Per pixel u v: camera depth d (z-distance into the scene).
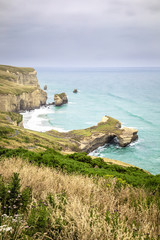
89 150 81.88
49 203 5.59
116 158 75.00
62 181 8.79
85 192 7.14
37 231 4.31
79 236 4.27
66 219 4.73
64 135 90.44
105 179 10.45
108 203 6.45
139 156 74.94
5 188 5.68
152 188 10.84
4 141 41.75
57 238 4.30
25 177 8.08
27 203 5.52
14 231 4.09
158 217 6.05
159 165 67.19
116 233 4.34
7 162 12.34
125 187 9.37
